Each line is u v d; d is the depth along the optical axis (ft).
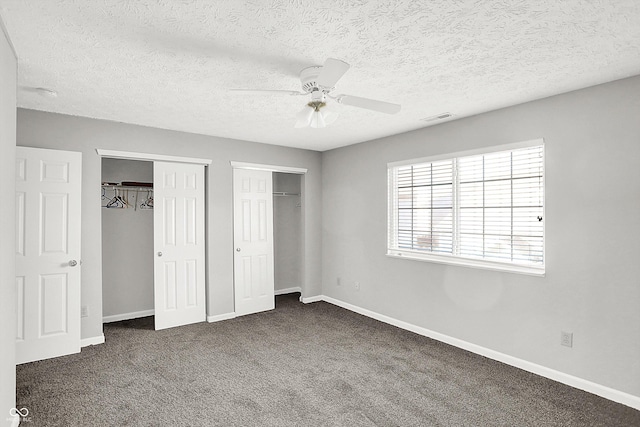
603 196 8.50
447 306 12.08
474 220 11.52
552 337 9.43
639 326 7.98
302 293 17.43
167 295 13.60
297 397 8.51
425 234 13.10
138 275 14.94
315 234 17.62
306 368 10.07
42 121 10.95
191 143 13.87
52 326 10.69
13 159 6.66
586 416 7.70
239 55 7.06
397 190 14.25
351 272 16.10
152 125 12.66
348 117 11.53
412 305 13.30
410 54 7.02
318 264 17.75
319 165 17.74
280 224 19.17
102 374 9.64
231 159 14.89
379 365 10.28
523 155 10.25
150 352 11.18
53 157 10.76
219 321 14.47
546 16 5.64
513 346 10.27
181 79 8.30
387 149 14.32
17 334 10.19
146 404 8.16
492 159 11.01
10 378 6.64
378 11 5.50
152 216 15.21
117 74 8.01
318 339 12.39
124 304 14.64
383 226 14.49
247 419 7.61
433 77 8.21
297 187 19.70
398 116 11.41
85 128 11.66
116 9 5.44
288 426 7.37
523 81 8.43
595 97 8.63
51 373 9.67
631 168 8.08
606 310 8.47
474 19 5.74
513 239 10.49
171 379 9.38
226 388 8.92
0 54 5.63
